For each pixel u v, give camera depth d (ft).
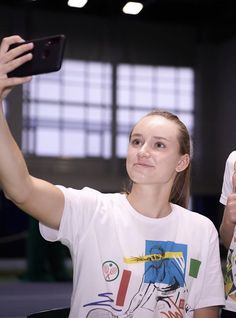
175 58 56.70
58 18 52.75
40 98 52.85
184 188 6.86
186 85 57.16
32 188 5.57
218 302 6.48
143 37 55.62
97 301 5.89
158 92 56.34
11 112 51.13
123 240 6.07
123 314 5.91
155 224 6.21
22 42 5.20
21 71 5.11
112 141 54.44
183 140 6.31
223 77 57.21
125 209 6.21
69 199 5.93
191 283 6.40
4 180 5.43
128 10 40.93
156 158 6.10
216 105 57.57
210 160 56.85
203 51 57.47
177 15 53.72
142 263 6.06
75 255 6.01
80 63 53.98
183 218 6.49
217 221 55.72
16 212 50.06
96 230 5.99
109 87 54.85
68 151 53.78
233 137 55.36
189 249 6.36
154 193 6.25
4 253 49.37
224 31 56.03
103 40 54.54
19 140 51.24
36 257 35.12
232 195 7.11
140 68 55.77
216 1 50.49
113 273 5.95
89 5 51.98
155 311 6.06
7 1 50.88
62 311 7.09
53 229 5.96
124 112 55.36
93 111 54.54
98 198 6.20
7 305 25.76
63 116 53.62
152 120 6.26
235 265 7.18
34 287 31.83
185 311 6.33
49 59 4.98
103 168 54.44
